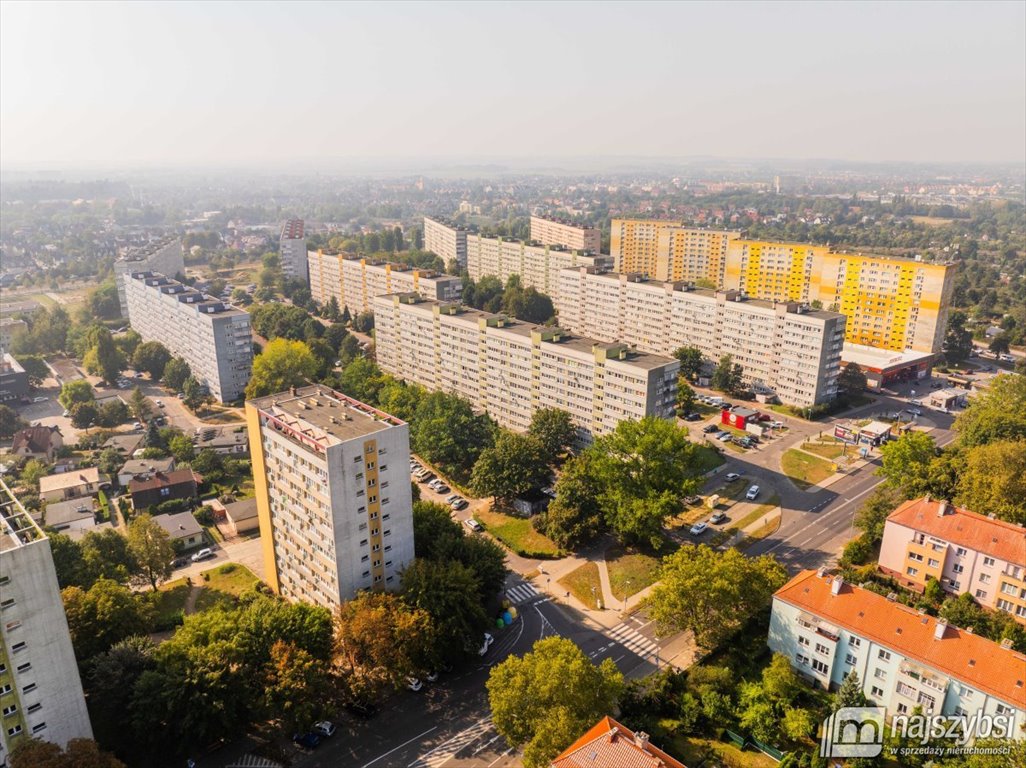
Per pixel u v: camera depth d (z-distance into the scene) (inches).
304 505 5113.2
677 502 6274.6
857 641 4426.7
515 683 4010.8
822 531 6815.9
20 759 3422.7
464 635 4874.5
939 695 4062.5
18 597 3555.6
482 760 4220.0
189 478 7716.5
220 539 6993.1
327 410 5492.1
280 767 4175.7
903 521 5767.7
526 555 6481.3
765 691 4365.2
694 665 4741.6
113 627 4626.0
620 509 6318.9
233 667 4313.5
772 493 7623.0
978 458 6299.2
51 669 3722.9
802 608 4658.0
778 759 4094.5
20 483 7864.2
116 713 4111.7
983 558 5319.9
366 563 5093.5
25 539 3686.0
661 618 4862.2
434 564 5068.9
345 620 4643.2
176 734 4074.8
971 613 5024.6
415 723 4527.6
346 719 4571.9
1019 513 5836.6
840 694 4170.8
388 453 5039.4
